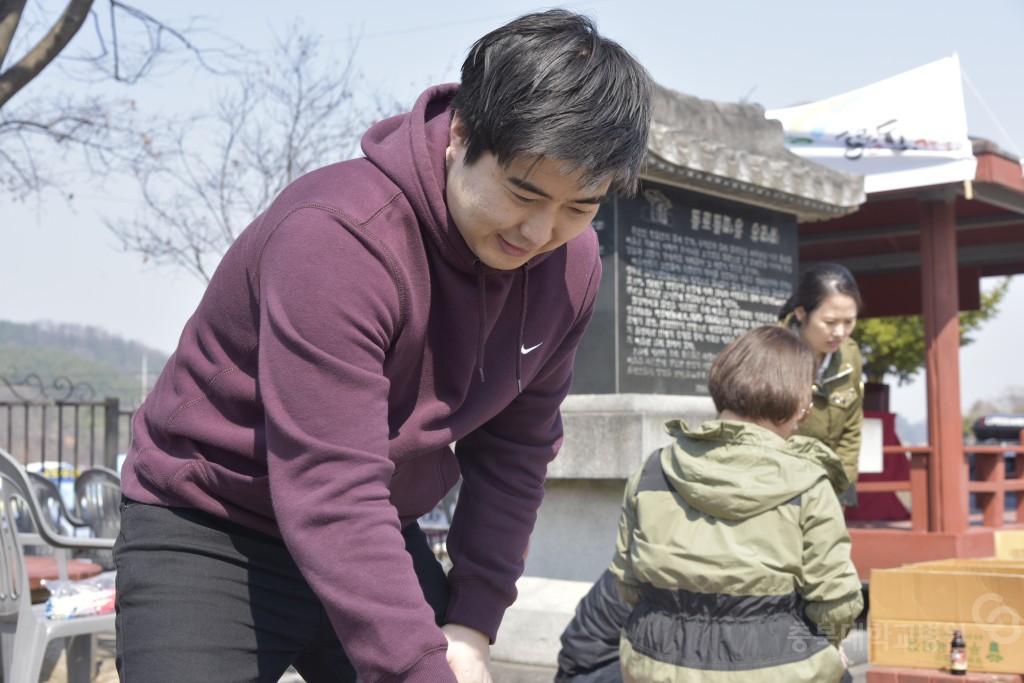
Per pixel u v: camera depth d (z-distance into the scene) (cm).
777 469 257
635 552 272
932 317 709
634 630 271
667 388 498
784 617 255
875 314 1058
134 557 159
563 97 131
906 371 1575
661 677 259
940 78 649
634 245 488
